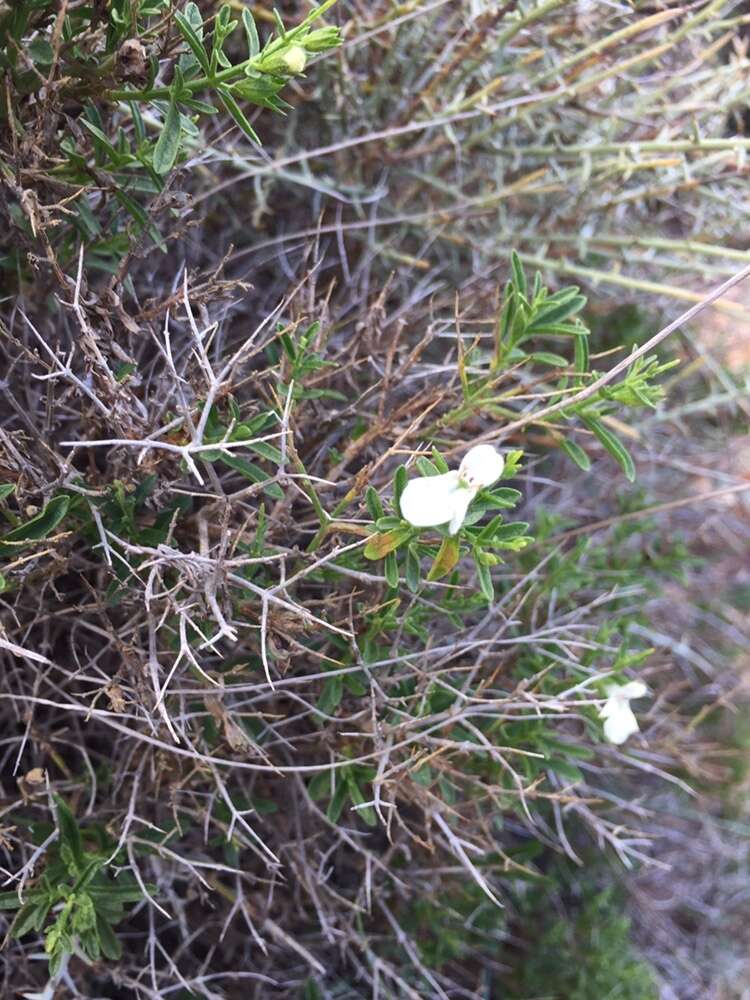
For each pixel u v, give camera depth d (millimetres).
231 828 202
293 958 287
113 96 186
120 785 224
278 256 299
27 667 224
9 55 185
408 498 165
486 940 319
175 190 218
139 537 205
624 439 359
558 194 328
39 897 198
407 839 276
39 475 198
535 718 231
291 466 229
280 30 169
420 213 319
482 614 264
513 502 168
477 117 307
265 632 187
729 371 358
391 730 207
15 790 243
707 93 312
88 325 191
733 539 405
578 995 309
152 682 204
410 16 264
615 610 305
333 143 299
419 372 267
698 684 387
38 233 188
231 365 184
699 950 394
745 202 335
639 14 321
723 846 381
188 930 264
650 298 351
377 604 217
